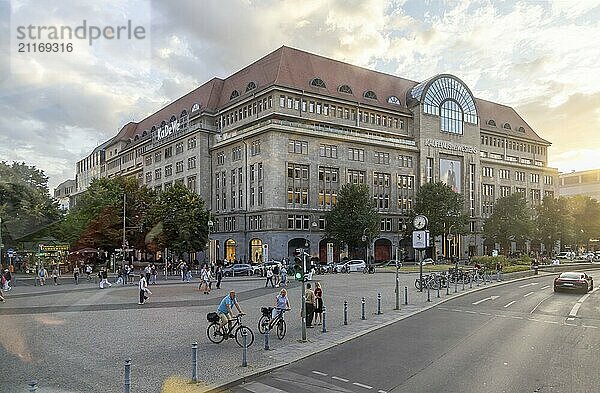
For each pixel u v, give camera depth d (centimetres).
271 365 1211
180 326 1791
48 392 891
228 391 1013
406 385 1043
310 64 7269
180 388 1005
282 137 6444
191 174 7750
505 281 4206
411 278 4353
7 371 888
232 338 1559
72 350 1316
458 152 8412
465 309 2341
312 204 6625
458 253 8381
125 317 2023
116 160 10856
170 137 8344
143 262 4825
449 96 8369
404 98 8256
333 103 7094
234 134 7006
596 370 1155
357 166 7175
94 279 3228
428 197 6912
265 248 6319
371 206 6375
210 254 7212
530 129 10538
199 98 8262
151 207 4981
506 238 7794
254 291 3238
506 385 1032
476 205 8700
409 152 7844
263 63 7325
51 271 2864
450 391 995
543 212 8406
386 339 1575
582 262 7169
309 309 1814
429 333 1681
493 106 10138
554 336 1614
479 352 1366
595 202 9481
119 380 1039
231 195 7125
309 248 6512
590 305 2494
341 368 1198
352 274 5003
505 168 9575
